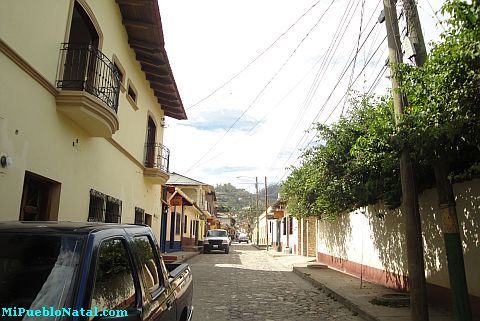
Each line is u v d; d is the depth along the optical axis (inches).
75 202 356.5
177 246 1178.6
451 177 232.2
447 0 178.9
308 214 671.1
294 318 335.9
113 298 117.9
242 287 506.3
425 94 229.3
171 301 166.4
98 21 387.2
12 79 253.9
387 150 308.8
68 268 107.7
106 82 393.4
